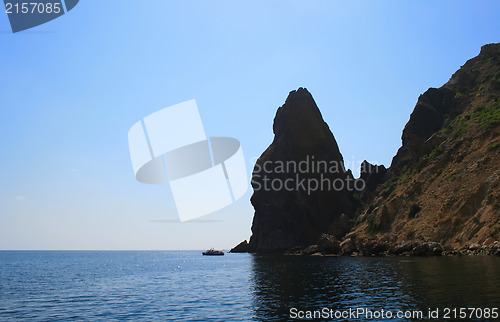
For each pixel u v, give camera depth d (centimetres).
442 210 8800
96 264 13000
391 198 12144
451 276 3903
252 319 2602
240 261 11156
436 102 15462
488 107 12044
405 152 14812
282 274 5881
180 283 5456
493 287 3092
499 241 6588
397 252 8788
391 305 2702
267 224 16162
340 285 4091
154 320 2731
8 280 6550
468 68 16275
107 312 3131
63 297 4181
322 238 12625
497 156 8781
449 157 10812
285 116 17712
